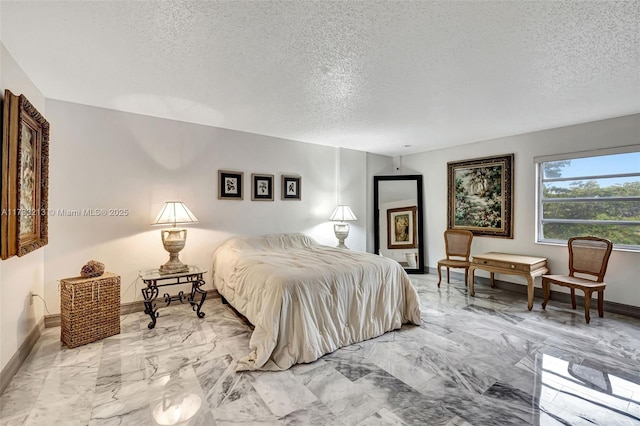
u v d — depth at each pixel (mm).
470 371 2105
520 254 4059
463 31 1742
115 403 1732
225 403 1740
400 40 1843
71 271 2930
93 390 1855
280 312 2205
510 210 4148
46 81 2451
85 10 1554
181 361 2215
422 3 1496
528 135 3988
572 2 1478
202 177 3697
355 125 3719
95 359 2232
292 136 4273
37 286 2590
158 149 3406
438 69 2223
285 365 2111
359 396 1817
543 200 3920
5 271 1923
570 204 3682
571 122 3516
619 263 3268
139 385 1911
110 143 3129
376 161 5516
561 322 3018
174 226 3297
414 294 2980
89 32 1761
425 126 3732
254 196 4102
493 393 1858
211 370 2094
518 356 2324
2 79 1879
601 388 1918
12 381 1941
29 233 2227
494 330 2816
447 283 4574
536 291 3898
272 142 4281
